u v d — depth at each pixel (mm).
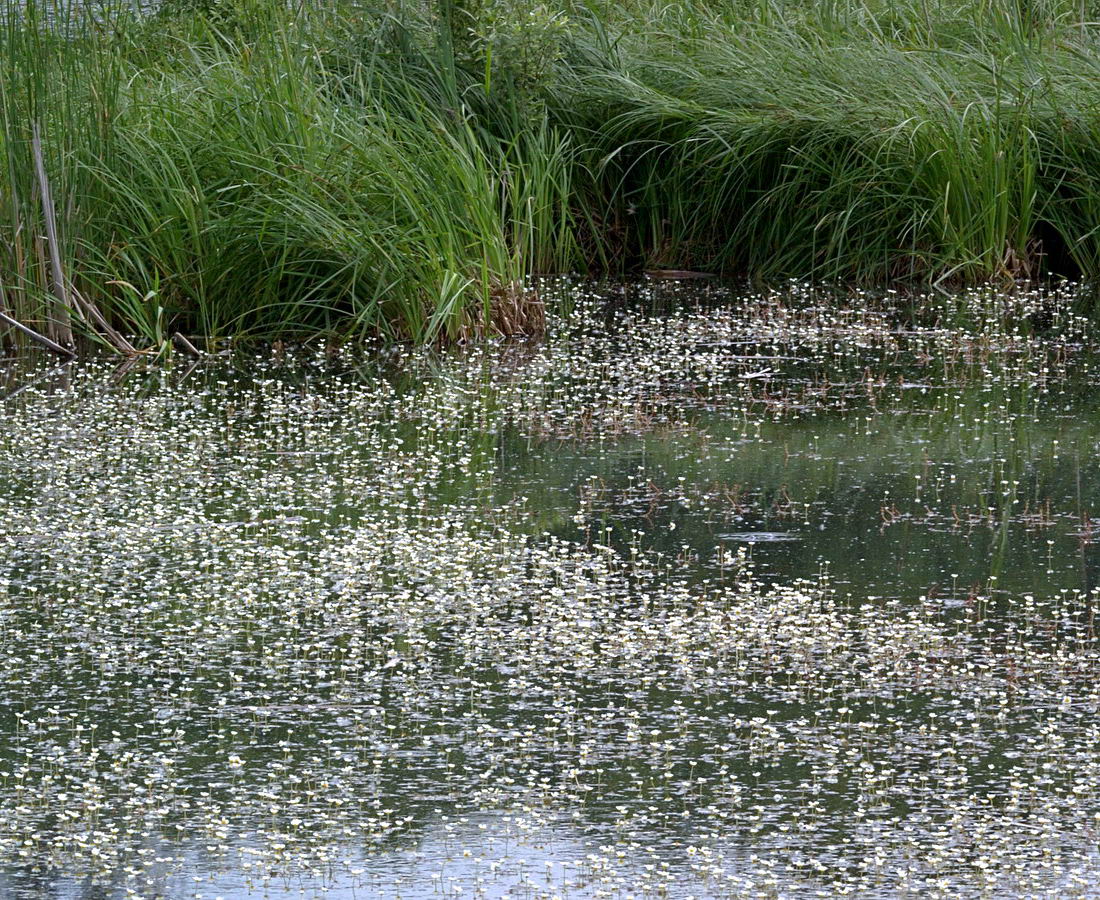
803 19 47594
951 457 26844
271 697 17609
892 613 19859
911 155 41750
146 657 18625
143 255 36125
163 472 25859
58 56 34875
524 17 43562
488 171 41156
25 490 24781
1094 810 15117
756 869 14117
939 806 15211
